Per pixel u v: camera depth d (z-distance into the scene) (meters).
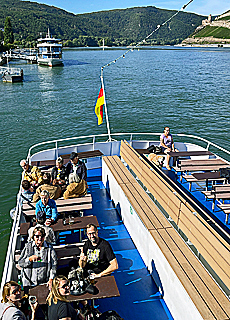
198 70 75.56
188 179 7.55
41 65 88.69
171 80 56.12
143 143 10.10
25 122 27.42
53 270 4.46
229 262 3.73
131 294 4.92
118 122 26.97
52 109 33.06
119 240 6.36
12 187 14.74
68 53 178.12
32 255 4.49
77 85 51.69
